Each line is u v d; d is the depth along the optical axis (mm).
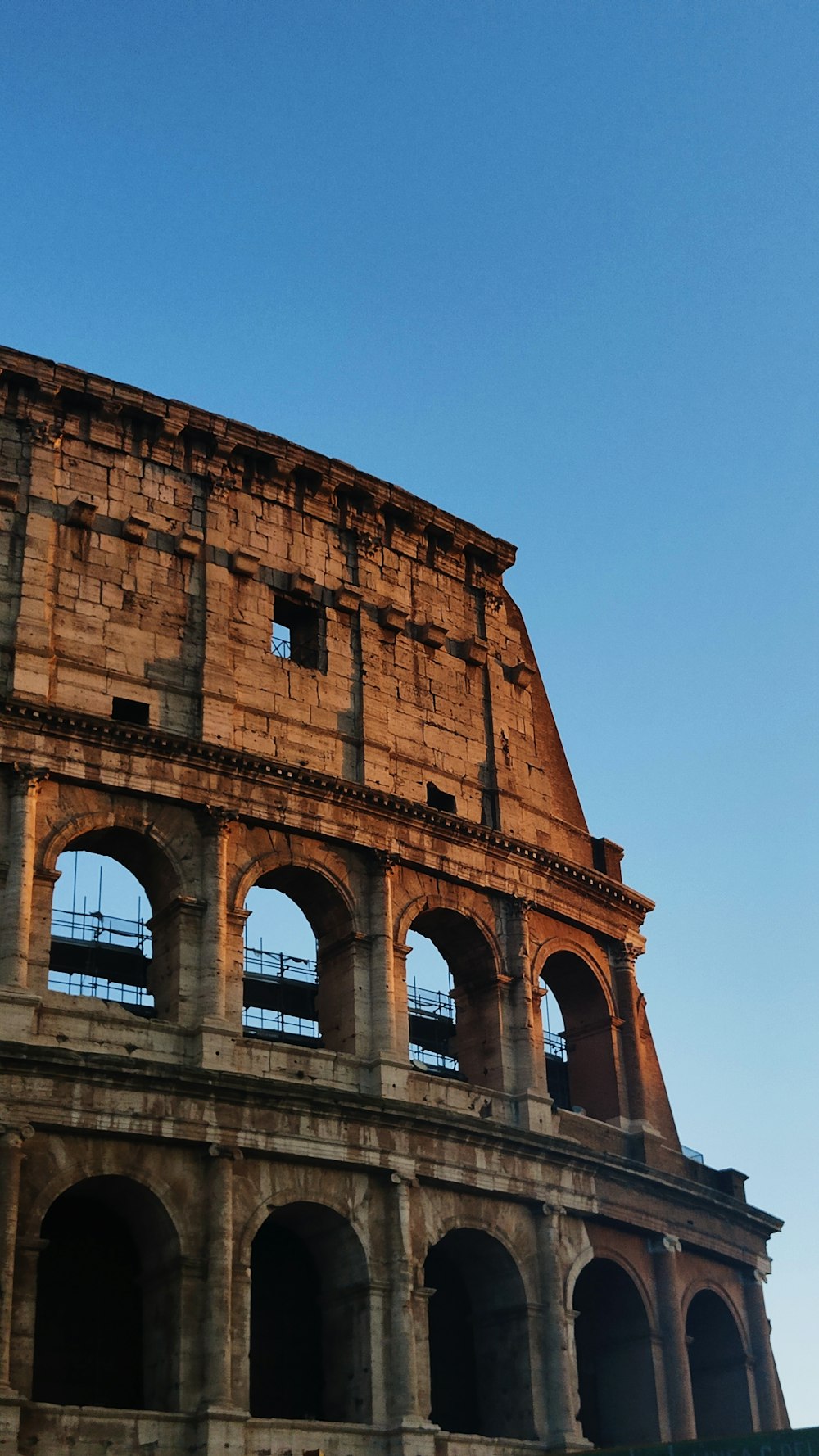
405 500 72625
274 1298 60281
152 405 66500
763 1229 75188
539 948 69750
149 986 59688
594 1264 66812
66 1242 56625
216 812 60969
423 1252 59312
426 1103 62469
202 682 63406
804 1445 49906
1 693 58875
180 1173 55406
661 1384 66375
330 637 68250
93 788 59500
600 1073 71750
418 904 65812
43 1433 49844
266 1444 53219
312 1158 57562
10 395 64188
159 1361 53750
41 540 62188
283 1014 72500
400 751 68438
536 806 73000
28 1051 53156
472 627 74188
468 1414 62812
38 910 56719
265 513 68688
